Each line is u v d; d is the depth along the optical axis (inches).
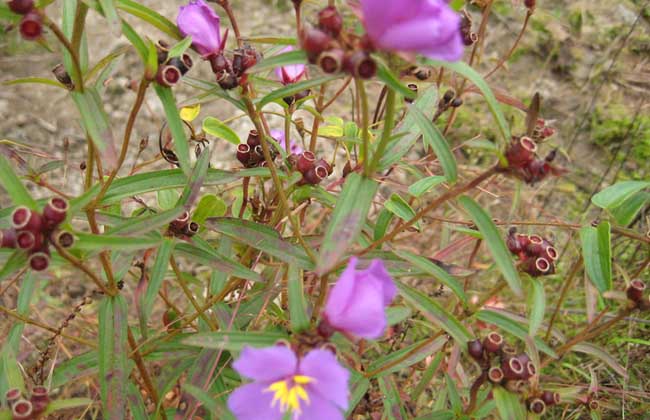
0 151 9.0
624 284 12.7
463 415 8.8
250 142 9.6
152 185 8.5
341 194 7.2
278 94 7.8
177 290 14.5
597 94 18.8
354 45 6.3
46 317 13.8
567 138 18.2
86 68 7.8
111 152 7.1
